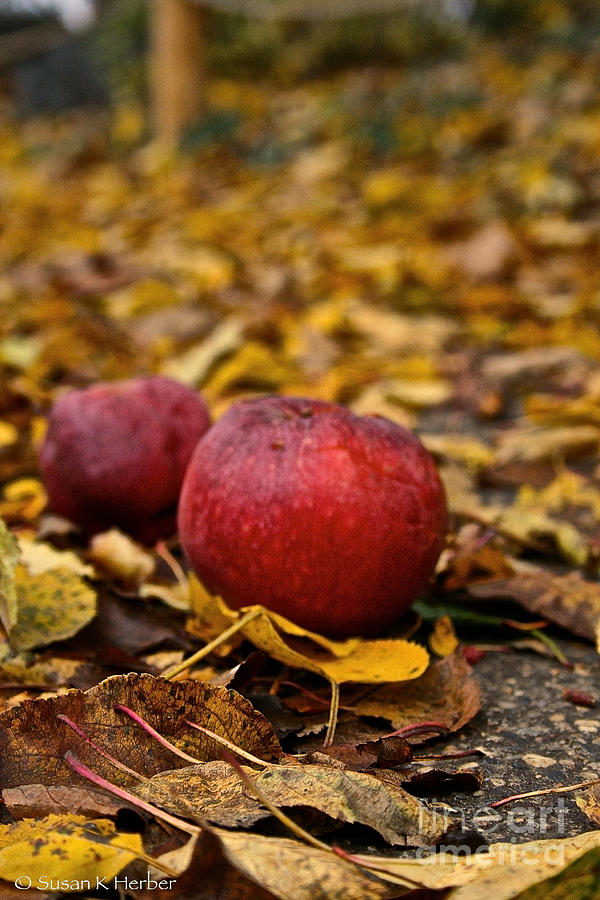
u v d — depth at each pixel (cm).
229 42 332
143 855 41
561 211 155
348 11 235
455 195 178
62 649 52
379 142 222
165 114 250
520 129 212
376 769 45
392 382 91
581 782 46
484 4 329
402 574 51
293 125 250
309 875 40
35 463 70
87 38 330
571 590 55
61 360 94
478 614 55
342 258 141
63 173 264
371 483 50
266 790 43
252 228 174
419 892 40
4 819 44
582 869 39
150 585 56
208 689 45
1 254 169
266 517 50
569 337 100
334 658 50
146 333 106
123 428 59
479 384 90
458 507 63
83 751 44
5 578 49
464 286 127
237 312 117
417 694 49
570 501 67
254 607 49
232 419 52
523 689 51
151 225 184
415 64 319
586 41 278
